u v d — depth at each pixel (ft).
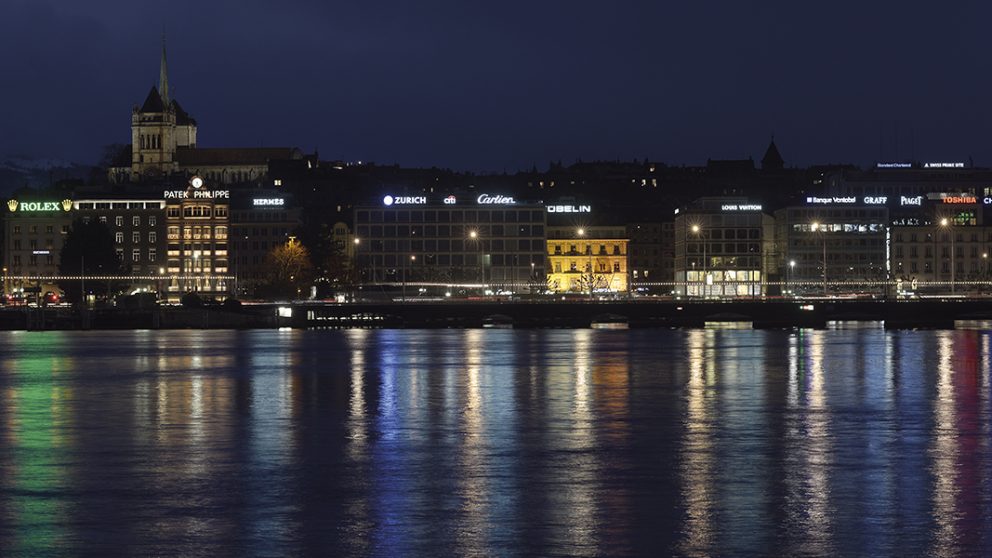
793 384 407.85
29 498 191.72
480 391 383.04
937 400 349.61
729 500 188.44
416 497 191.72
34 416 313.32
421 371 479.82
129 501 188.96
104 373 480.23
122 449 246.88
